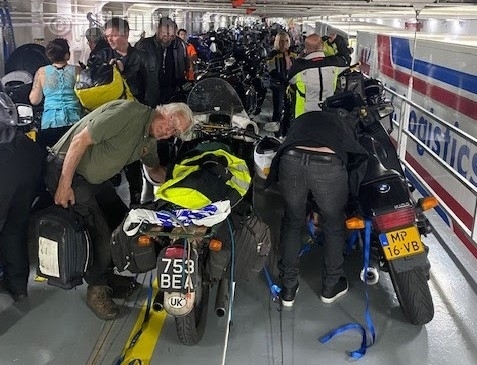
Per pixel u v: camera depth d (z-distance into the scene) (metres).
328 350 3.13
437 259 4.32
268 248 3.14
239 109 4.45
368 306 3.61
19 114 3.51
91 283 3.40
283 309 3.59
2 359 3.02
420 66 6.09
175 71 6.20
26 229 3.53
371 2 5.68
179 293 2.75
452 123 4.98
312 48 5.74
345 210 3.68
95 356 3.06
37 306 3.59
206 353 3.10
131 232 2.83
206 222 2.77
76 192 3.19
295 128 3.32
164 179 3.65
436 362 3.02
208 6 8.30
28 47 5.90
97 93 4.28
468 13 6.25
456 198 4.80
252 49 13.34
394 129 7.09
